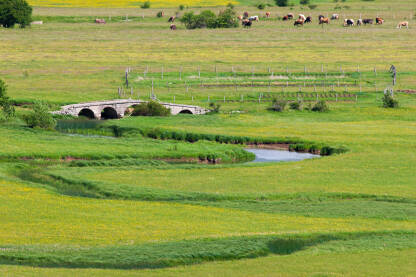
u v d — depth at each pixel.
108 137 80.62
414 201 52.66
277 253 39.19
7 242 39.91
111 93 113.88
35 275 33.88
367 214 48.09
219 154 72.12
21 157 67.25
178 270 35.50
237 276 34.66
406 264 37.03
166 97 111.44
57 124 88.62
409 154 71.62
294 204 51.19
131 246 39.22
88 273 34.50
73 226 43.53
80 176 59.03
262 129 86.69
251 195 53.53
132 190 54.28
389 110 102.69
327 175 61.62
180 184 57.53
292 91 118.38
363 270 35.91
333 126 89.81
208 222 45.25
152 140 78.06
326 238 41.97
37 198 50.62
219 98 111.62
